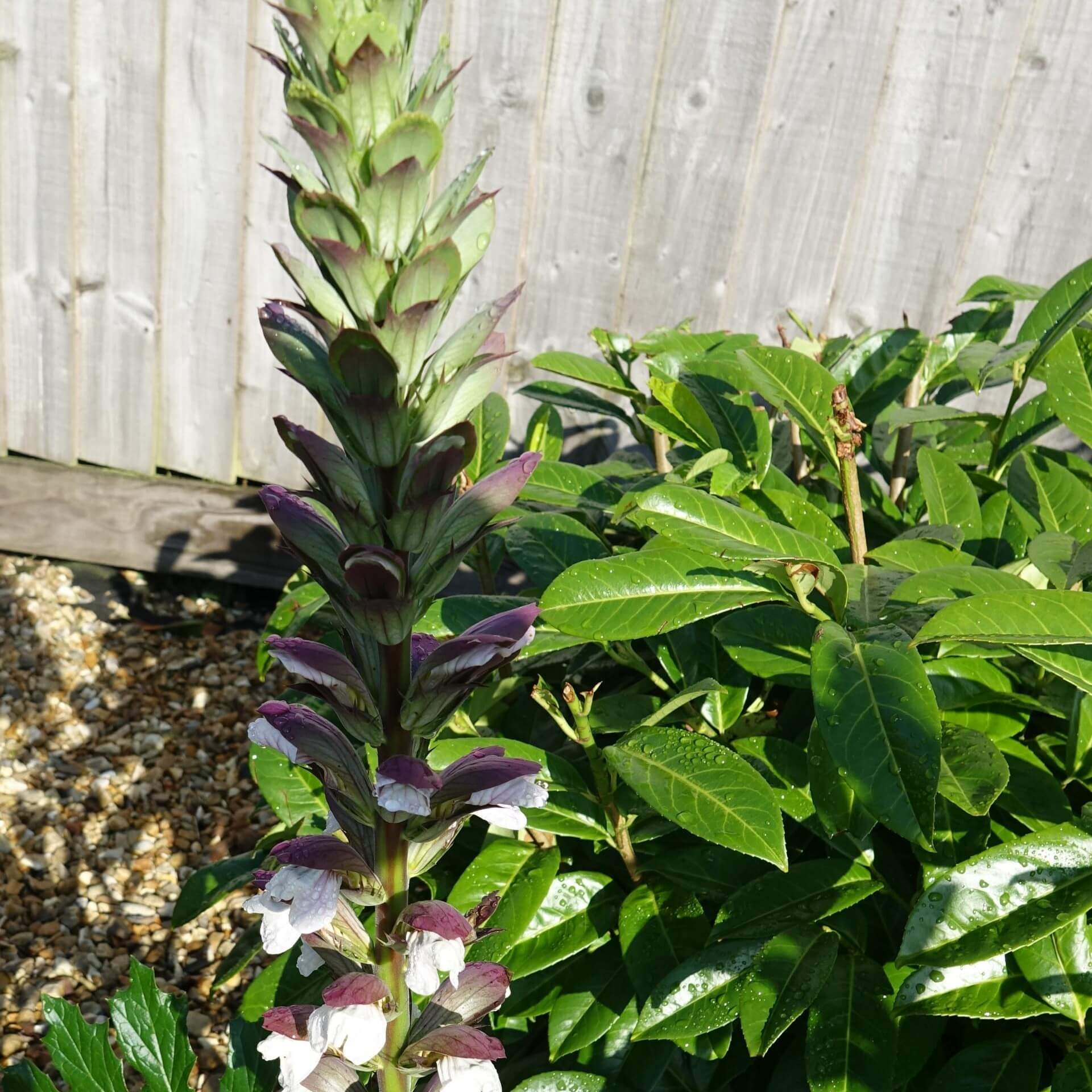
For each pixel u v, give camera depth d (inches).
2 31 52.2
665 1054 25.4
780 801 26.0
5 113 53.8
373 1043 16.8
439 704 16.1
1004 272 47.0
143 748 54.7
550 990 26.8
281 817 29.7
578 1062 26.0
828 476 35.2
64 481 60.7
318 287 14.4
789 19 44.6
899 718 22.0
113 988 43.6
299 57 14.2
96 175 54.1
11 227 56.2
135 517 60.7
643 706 28.9
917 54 44.3
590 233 49.4
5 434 61.0
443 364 14.7
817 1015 23.3
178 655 60.3
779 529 26.0
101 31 51.2
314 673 15.9
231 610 63.7
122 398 58.7
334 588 15.4
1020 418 35.0
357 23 13.2
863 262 47.8
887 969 24.7
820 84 45.4
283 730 16.4
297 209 13.5
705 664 29.3
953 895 22.2
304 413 56.7
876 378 37.9
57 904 46.9
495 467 35.1
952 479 31.5
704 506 26.0
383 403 13.8
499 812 17.6
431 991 16.4
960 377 39.9
